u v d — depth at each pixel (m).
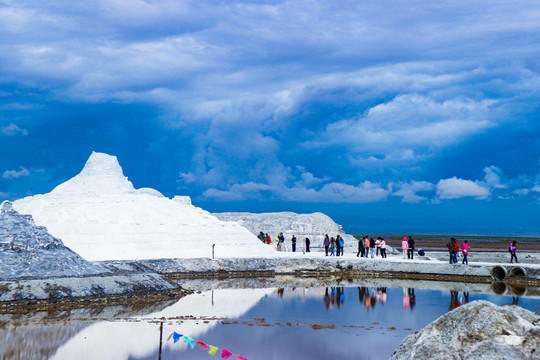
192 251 44.06
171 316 23.59
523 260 49.81
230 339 19.19
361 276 40.19
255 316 23.50
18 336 19.73
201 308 25.67
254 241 50.59
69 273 29.59
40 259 29.70
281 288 33.12
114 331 20.56
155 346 18.31
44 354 17.34
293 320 22.59
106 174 55.31
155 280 30.98
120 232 43.09
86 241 41.44
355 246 61.62
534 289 32.12
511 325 10.86
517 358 10.28
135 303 27.23
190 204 59.62
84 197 50.34
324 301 27.58
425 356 10.91
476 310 11.26
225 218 78.44
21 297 25.64
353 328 21.00
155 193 58.03
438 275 37.47
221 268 39.84
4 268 28.27
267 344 18.47
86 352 17.59
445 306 25.88
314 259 42.03
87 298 26.91
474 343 10.73
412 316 23.44
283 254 46.44
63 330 20.77
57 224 42.91
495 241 137.50
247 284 35.19
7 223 31.30
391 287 33.38
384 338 19.34
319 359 16.62
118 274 31.91
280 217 76.44
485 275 36.00
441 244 108.31
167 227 45.91
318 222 74.19
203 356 17.08
